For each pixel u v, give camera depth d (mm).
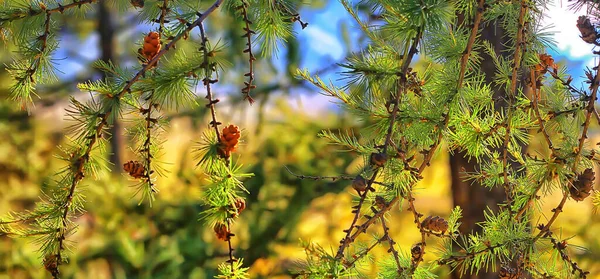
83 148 905
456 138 971
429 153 898
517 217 977
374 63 869
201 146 894
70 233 969
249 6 962
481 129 965
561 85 976
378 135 895
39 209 939
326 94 899
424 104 920
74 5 959
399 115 889
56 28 984
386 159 836
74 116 885
